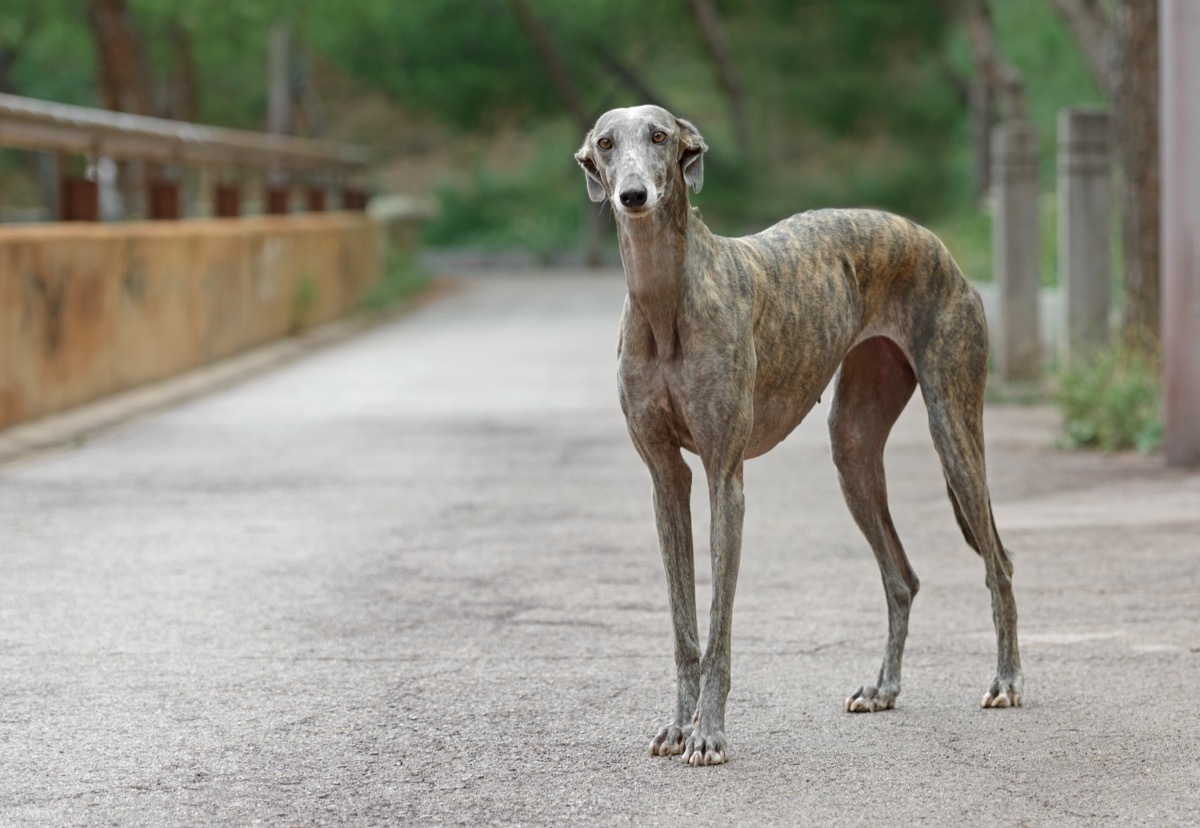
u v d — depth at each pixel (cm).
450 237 4206
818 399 527
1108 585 691
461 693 550
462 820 426
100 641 626
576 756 480
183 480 1019
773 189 3203
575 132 4400
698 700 490
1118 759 466
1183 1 982
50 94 4334
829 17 3070
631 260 464
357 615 666
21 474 1044
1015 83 2491
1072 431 1118
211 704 539
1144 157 1253
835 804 433
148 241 1486
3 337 1185
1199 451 1006
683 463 499
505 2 4112
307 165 2256
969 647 601
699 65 4709
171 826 425
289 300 1998
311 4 3056
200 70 4022
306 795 448
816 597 685
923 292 536
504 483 1002
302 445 1166
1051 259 1833
